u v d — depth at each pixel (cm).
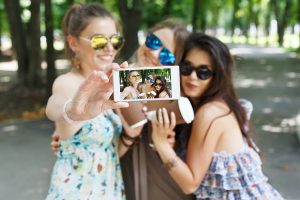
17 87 722
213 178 124
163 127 116
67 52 129
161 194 131
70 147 117
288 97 665
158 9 898
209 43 127
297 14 1934
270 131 438
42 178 304
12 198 268
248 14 2830
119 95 90
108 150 123
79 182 117
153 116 118
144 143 131
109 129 119
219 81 128
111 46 122
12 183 293
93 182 117
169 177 131
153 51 135
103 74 85
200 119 123
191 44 130
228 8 2775
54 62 625
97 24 120
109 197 121
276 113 533
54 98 107
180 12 944
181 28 137
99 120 116
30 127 468
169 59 134
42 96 656
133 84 90
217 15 2620
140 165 131
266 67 1183
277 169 316
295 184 287
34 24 704
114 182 125
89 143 116
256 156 127
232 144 123
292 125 465
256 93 705
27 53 742
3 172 316
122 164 135
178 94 92
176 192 131
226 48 130
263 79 905
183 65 131
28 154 364
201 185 126
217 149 124
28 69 737
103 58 122
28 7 786
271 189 129
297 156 350
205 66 127
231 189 122
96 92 90
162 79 91
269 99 645
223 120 123
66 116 96
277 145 384
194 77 128
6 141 409
